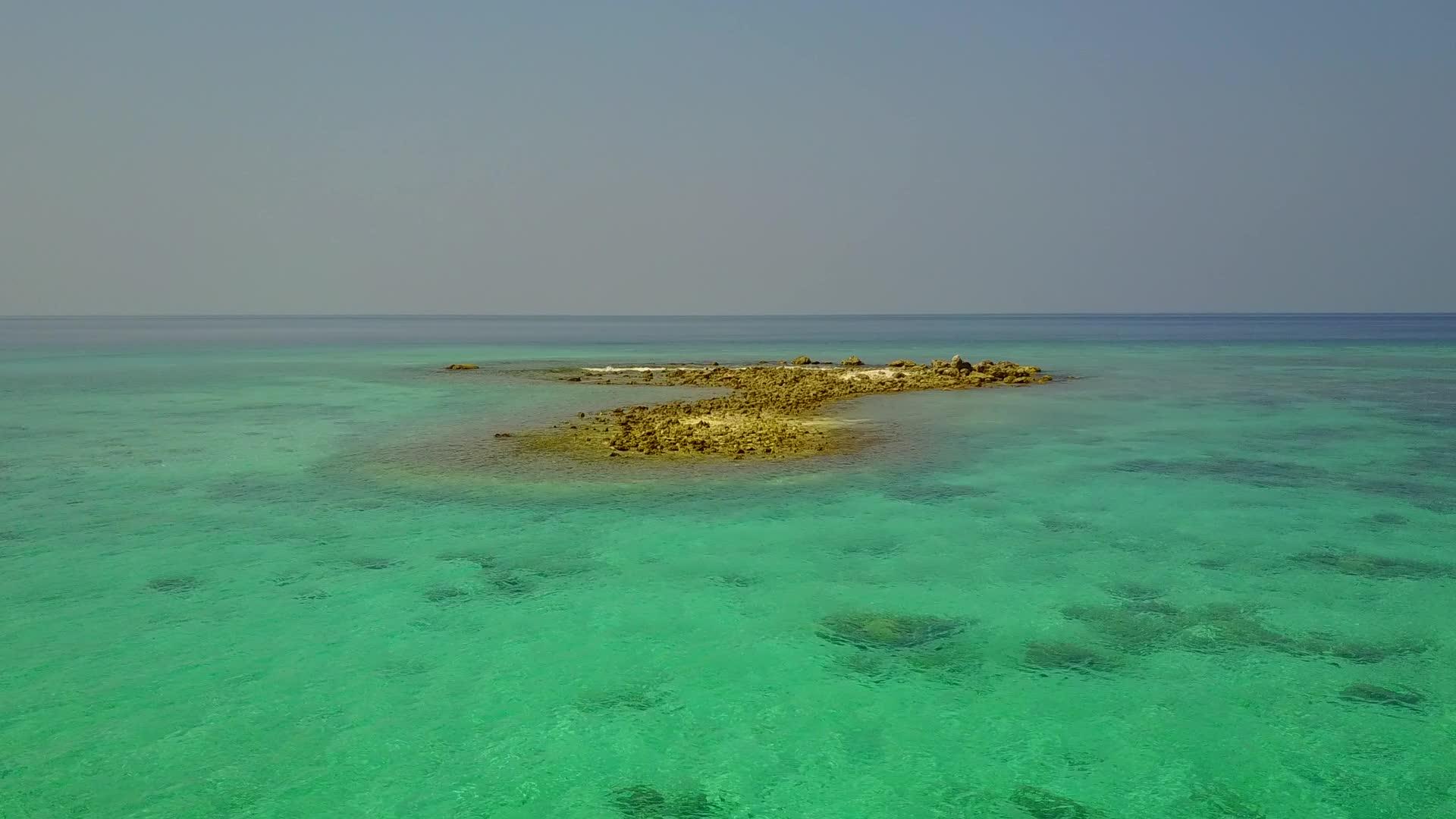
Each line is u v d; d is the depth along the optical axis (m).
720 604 14.38
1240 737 10.29
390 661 12.32
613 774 9.69
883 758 9.95
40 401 42.31
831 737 10.40
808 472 23.61
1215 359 71.38
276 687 11.55
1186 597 14.57
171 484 22.83
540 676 11.92
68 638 13.02
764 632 13.28
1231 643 12.81
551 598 14.65
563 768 9.78
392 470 24.20
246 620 13.77
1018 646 12.74
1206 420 33.25
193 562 16.48
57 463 25.77
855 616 13.88
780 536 17.88
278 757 9.94
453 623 13.62
